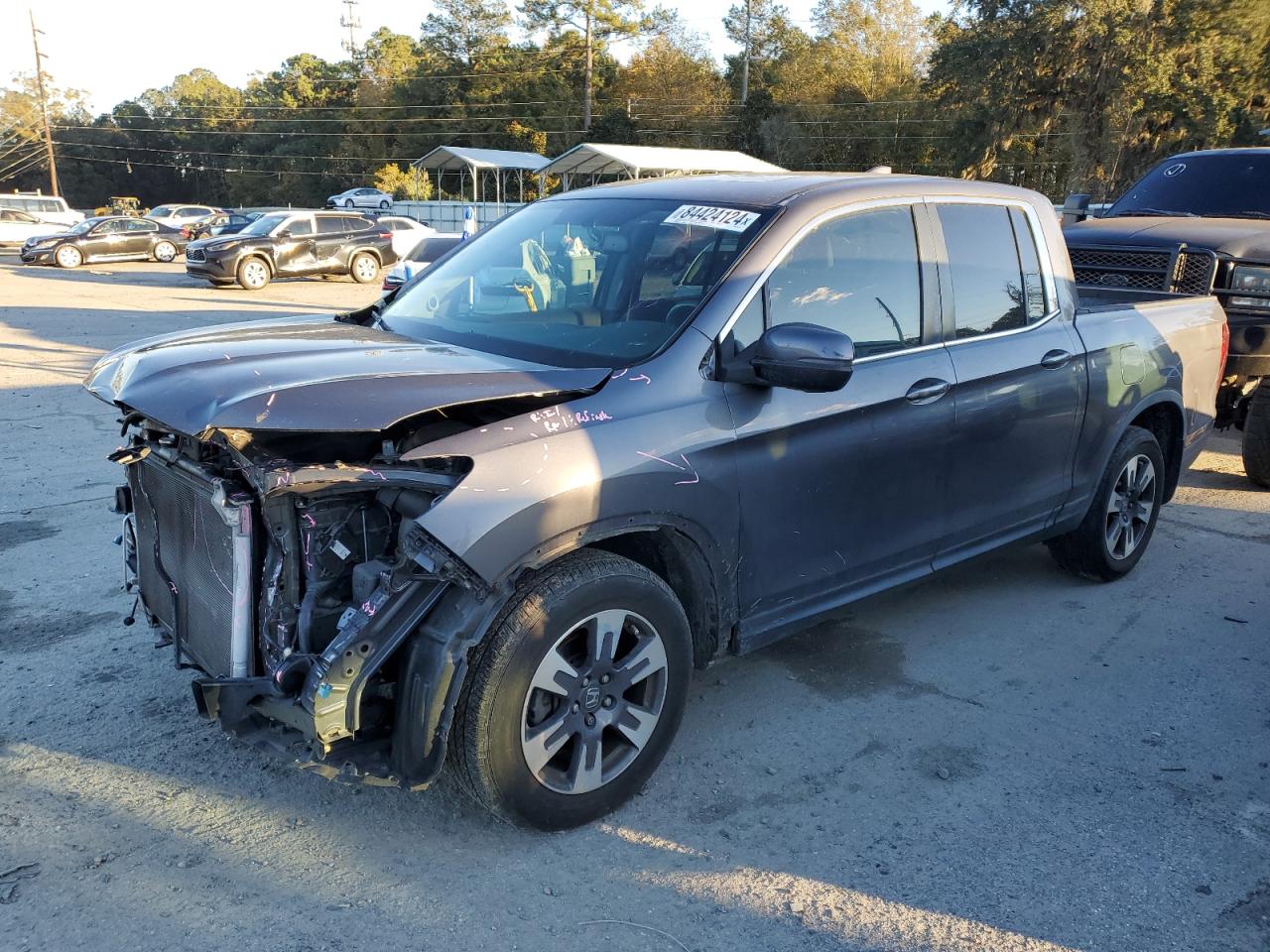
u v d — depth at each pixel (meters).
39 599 4.89
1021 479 4.49
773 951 2.69
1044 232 4.68
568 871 2.99
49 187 104.50
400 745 2.85
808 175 4.24
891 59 63.38
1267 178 8.42
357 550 2.89
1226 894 2.96
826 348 3.10
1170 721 3.98
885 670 4.37
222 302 19.27
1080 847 3.17
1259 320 6.96
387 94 83.19
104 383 3.24
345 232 24.62
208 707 2.81
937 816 3.32
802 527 3.61
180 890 2.87
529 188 56.22
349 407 2.67
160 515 3.32
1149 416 5.50
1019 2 41.03
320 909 2.80
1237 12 37.94
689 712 3.97
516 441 2.88
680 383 3.26
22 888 2.86
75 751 3.58
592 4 74.06
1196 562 5.77
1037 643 4.67
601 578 3.02
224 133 103.44
